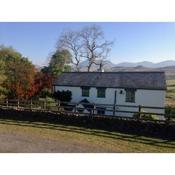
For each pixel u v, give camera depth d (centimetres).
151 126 1997
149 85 3322
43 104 2991
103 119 2203
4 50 3675
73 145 1647
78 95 3722
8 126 2244
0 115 2694
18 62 3497
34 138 1800
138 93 3334
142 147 1652
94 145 1664
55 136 1883
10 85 3400
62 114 2395
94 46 5791
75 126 2269
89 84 3653
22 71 3453
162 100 3256
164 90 3247
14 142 1669
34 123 2384
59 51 5488
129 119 2120
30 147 1562
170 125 1928
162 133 1944
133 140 1820
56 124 2345
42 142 1694
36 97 3619
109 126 2162
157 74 3509
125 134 1998
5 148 1520
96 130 2112
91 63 5822
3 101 3092
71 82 3822
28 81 3494
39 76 3847
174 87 9081
